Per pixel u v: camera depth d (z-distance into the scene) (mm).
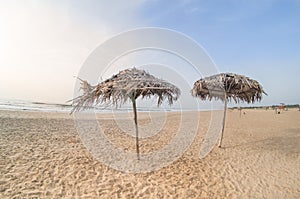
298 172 4379
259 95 6488
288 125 13258
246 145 6902
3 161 4258
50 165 4254
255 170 4461
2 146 5375
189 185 3574
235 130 10500
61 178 3664
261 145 6926
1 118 10570
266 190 3457
